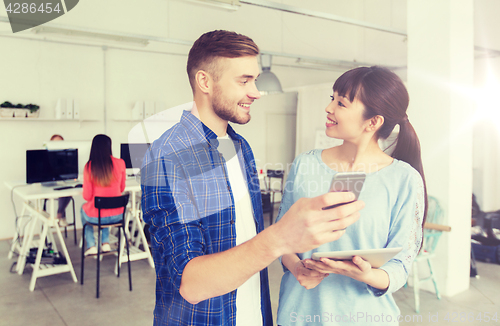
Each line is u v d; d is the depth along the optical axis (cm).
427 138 311
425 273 318
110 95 556
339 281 93
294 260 99
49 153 394
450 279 305
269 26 678
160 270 81
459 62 301
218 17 631
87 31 419
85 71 534
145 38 454
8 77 484
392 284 83
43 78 507
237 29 648
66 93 523
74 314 277
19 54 489
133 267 383
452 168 302
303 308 96
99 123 551
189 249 64
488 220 399
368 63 661
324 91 661
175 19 596
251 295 94
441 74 301
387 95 88
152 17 578
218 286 55
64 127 528
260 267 52
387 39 631
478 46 494
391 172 92
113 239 407
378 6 646
